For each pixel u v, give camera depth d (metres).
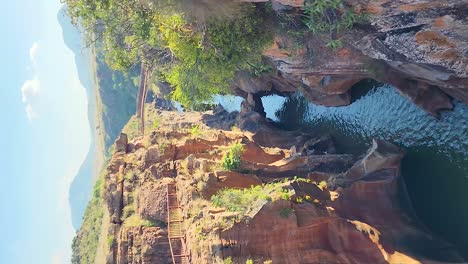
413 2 16.41
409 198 26.12
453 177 24.39
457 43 17.89
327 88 29.34
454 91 23.22
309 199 22.48
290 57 24.94
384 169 25.42
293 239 21.02
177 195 26.84
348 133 31.48
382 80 25.08
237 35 22.34
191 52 24.62
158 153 30.38
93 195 51.59
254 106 39.00
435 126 25.50
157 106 58.53
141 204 27.81
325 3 17.59
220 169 26.83
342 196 23.97
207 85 27.91
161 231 25.31
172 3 19.95
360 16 18.34
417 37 18.52
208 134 33.50
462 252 22.91
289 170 27.89
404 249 21.31
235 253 20.39
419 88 24.94
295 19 21.05
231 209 22.30
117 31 30.06
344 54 23.67
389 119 28.28
